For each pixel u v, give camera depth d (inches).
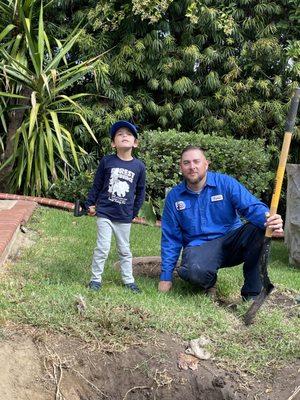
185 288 107.7
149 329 83.3
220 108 210.1
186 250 101.7
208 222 102.6
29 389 70.7
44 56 211.0
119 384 76.0
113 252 130.7
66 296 88.5
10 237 119.0
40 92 190.9
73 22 216.4
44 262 114.6
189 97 210.5
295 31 206.5
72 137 202.4
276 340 85.3
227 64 204.5
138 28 208.7
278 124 204.8
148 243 147.0
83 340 78.5
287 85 205.2
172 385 75.7
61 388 72.5
